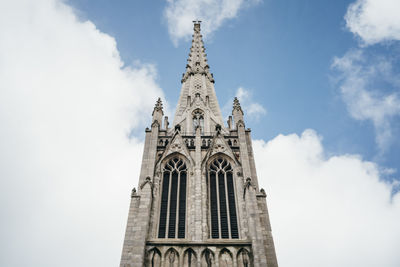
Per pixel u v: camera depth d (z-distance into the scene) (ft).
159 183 166.81
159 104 215.72
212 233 148.56
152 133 192.44
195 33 356.59
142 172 170.60
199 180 166.50
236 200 161.48
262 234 144.87
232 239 144.56
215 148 184.96
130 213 150.51
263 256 132.26
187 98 241.14
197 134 190.90
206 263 134.72
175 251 138.72
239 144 187.11
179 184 167.43
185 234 147.74
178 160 179.73
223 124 228.02
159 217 153.69
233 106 218.79
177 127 196.75
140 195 156.87
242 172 171.42
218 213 155.63
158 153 183.52
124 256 133.49
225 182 169.68
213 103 248.93
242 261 135.54
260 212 153.79
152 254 137.49
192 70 291.58
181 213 155.84
